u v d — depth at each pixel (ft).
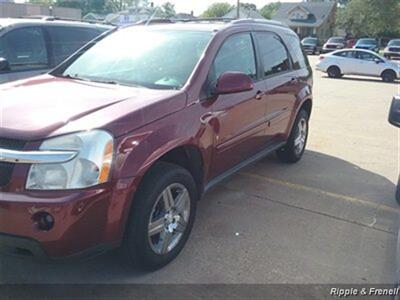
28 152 8.49
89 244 8.95
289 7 231.09
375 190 17.07
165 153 10.19
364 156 22.07
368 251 12.22
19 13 126.82
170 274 10.66
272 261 11.44
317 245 12.42
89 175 8.70
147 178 10.07
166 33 13.88
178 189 11.02
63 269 10.63
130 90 11.38
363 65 71.10
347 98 45.88
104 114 9.50
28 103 10.09
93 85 11.91
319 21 220.84
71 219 8.48
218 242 12.27
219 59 13.02
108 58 13.58
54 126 8.91
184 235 11.46
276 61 16.97
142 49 13.42
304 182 17.60
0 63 17.67
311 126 29.35
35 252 8.61
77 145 8.68
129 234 9.82
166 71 12.27
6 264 10.75
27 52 19.49
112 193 9.01
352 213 14.75
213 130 12.16
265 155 16.67
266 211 14.55
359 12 209.05
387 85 63.52
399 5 204.23
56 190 8.50
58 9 140.26
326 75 78.02
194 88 11.60
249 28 15.34
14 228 8.50
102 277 10.40
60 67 13.98
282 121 17.48
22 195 8.43
